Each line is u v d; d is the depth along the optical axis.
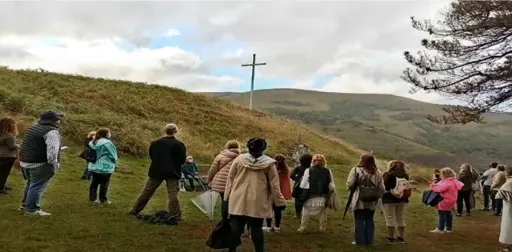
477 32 14.09
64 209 10.40
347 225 11.70
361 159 9.65
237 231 7.16
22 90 29.42
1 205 10.17
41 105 25.50
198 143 28.03
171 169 9.92
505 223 9.72
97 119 24.73
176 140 10.02
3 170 11.38
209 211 10.74
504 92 14.02
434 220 13.79
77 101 30.02
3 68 34.75
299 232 10.53
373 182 9.47
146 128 27.02
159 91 39.66
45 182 9.52
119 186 15.22
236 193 7.12
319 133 44.16
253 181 7.08
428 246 10.14
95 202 11.41
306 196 10.51
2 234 8.00
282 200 7.14
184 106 37.34
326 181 10.50
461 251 9.88
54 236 8.21
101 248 7.84
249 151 7.24
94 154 11.36
